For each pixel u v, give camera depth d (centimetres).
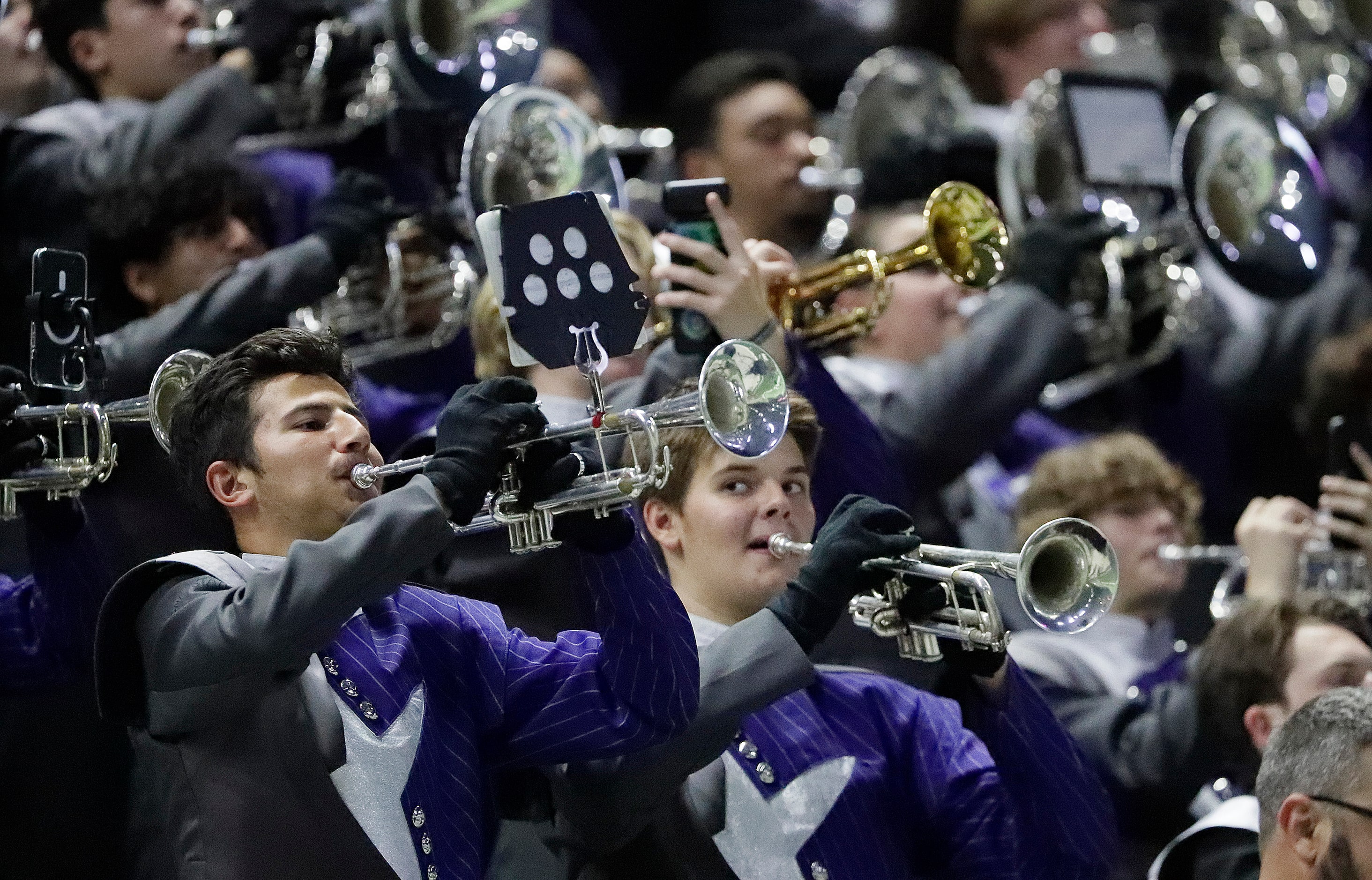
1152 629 1866
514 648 1275
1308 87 2889
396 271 1852
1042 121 2205
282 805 1152
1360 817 1338
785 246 2395
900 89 2589
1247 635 1661
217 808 1156
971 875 1396
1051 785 1388
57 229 1847
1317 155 2884
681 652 1225
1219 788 1717
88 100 2041
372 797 1162
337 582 1105
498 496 1177
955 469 1931
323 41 2031
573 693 1247
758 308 1606
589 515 1212
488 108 1770
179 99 1955
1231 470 2498
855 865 1357
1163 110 2236
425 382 1992
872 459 1644
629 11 3012
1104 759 1714
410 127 1936
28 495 1372
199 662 1136
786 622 1273
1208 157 2178
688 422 1177
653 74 3025
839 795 1374
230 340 1634
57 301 1363
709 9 3033
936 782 1414
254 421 1215
